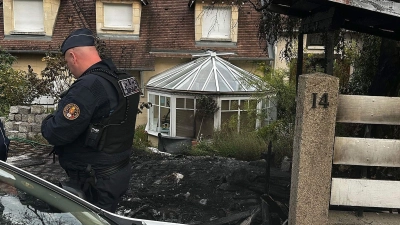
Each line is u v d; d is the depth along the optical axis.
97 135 2.70
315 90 3.01
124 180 2.91
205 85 12.57
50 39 14.95
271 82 9.77
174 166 6.84
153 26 15.75
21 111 8.61
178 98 12.90
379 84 5.47
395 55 5.29
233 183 5.27
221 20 15.13
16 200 2.12
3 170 2.26
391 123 3.22
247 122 11.42
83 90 2.67
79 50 2.83
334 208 3.63
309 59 8.48
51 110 9.71
